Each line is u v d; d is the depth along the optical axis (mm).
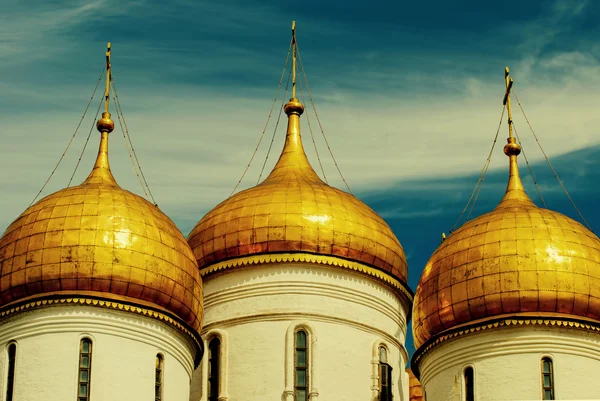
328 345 40375
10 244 37938
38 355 36750
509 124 43438
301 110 44875
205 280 41531
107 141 41500
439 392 39188
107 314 37281
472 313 38906
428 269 40250
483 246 39219
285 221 40938
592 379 38125
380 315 41406
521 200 41562
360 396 40219
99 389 36562
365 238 41250
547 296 38375
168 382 37719
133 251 37812
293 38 46125
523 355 38219
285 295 40688
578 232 39406
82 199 38438
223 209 41844
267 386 39906
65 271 37375
